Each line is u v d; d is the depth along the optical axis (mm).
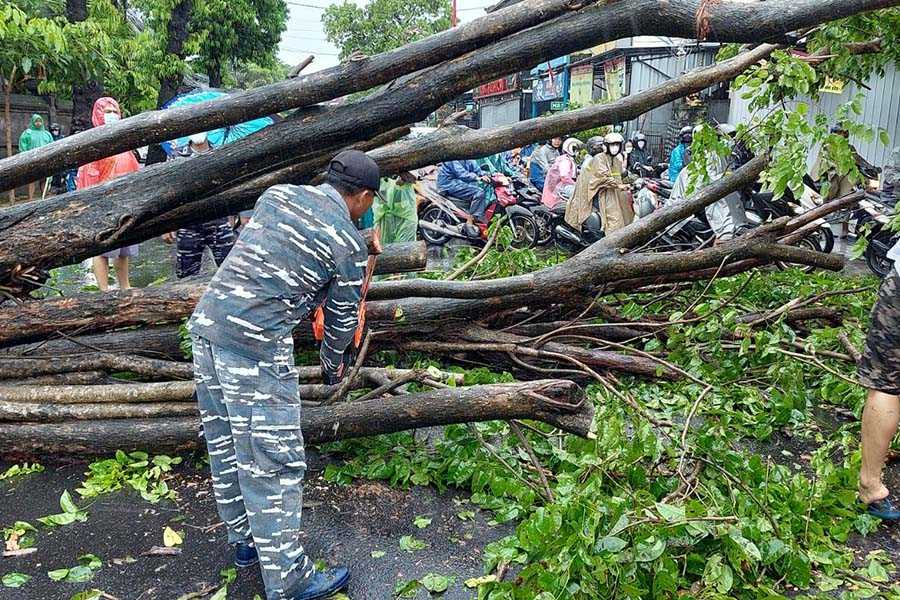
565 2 3717
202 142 6531
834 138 4234
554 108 22781
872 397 3422
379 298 4496
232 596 2895
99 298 4492
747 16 3574
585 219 9773
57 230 4195
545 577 2570
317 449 4090
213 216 4590
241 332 2566
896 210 4441
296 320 2689
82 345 4449
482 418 3596
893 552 3281
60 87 16000
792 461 4180
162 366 4293
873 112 12281
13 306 4445
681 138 11852
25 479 3854
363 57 3904
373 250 3234
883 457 3432
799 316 5512
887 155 12203
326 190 2725
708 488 3402
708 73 4375
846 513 3402
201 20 25016
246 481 2643
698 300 5062
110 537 3307
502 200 10594
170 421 3920
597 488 3117
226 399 2600
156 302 4492
